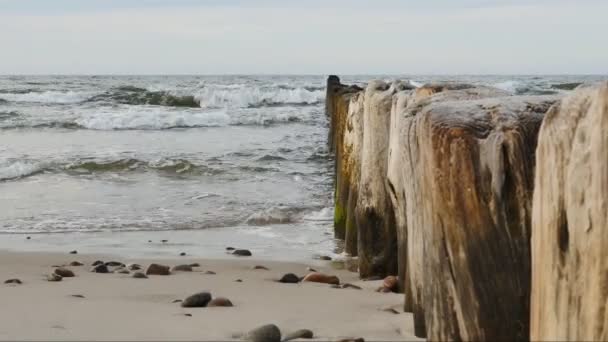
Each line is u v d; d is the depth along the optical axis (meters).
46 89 42.19
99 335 4.05
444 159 2.96
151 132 24.14
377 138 6.20
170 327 4.29
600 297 2.13
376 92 6.23
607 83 2.17
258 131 24.83
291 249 8.48
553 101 3.04
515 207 2.84
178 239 9.19
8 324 4.33
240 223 10.34
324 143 20.61
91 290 5.77
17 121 25.09
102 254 8.13
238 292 5.71
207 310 4.90
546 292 2.39
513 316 2.85
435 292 3.11
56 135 22.52
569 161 2.26
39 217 10.61
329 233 9.56
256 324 4.39
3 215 10.72
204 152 17.86
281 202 11.77
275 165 15.95
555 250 2.33
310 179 14.27
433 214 3.05
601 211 2.13
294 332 4.06
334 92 16.75
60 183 13.52
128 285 6.04
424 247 3.22
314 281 6.29
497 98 3.13
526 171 2.82
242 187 13.27
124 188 13.09
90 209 11.23
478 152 2.89
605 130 2.12
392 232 6.23
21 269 7.05
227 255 8.09
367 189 6.22
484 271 2.89
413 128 3.33
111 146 19.33
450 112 3.06
